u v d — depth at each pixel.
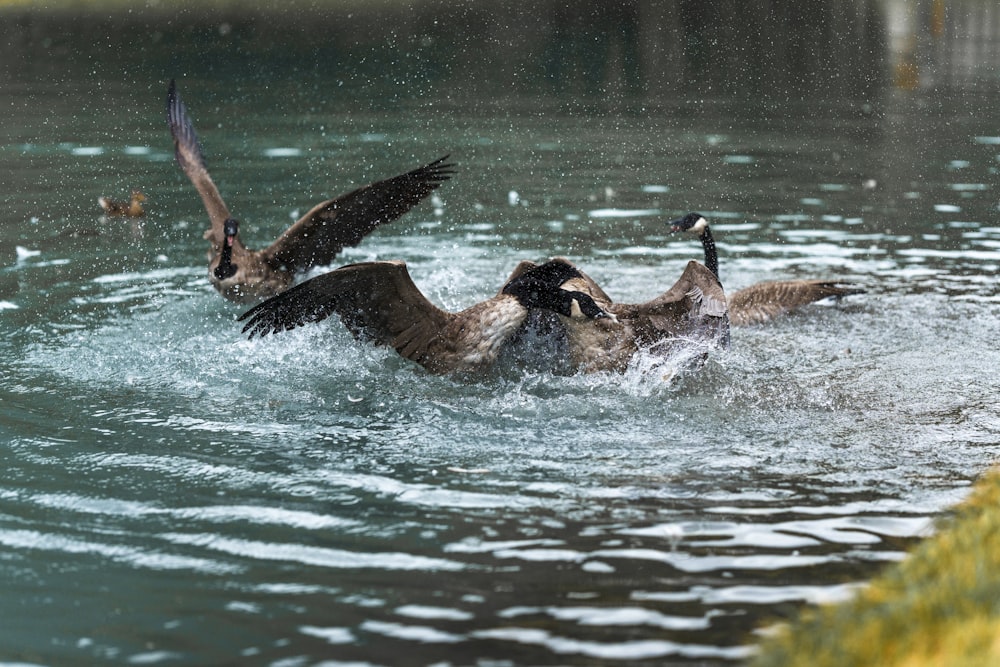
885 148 25.69
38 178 23.11
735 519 9.03
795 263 17.59
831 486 9.72
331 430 11.30
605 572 8.11
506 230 19.55
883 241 18.64
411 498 9.56
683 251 18.28
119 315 15.16
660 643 7.07
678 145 26.41
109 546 8.66
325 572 8.20
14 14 50.56
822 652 6.43
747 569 8.10
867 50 41.44
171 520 9.12
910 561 7.56
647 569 8.15
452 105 31.97
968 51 40.81
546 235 19.22
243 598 7.81
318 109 31.41
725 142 26.59
